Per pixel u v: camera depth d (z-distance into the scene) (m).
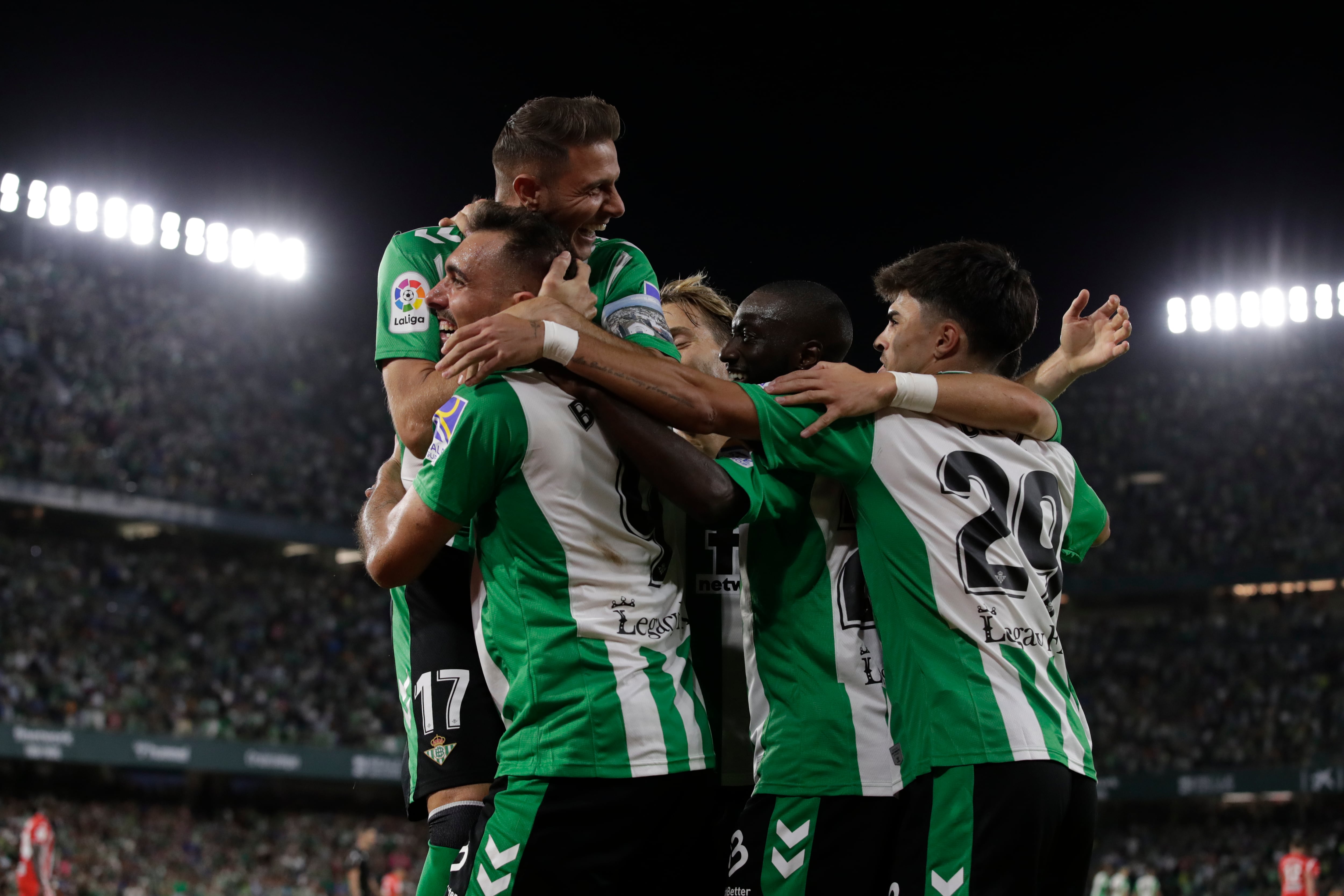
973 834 4.62
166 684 46.28
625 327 5.66
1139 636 58.16
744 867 5.18
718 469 4.83
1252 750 51.16
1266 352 63.91
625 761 4.53
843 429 4.96
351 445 58.59
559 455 4.64
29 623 45.16
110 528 52.84
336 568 58.38
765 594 5.31
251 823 47.28
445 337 5.62
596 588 4.66
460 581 5.74
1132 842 52.19
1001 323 5.34
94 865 39.66
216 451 53.50
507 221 5.00
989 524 4.94
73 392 50.78
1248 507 59.38
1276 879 48.31
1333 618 56.12
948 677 4.80
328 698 49.44
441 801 5.54
